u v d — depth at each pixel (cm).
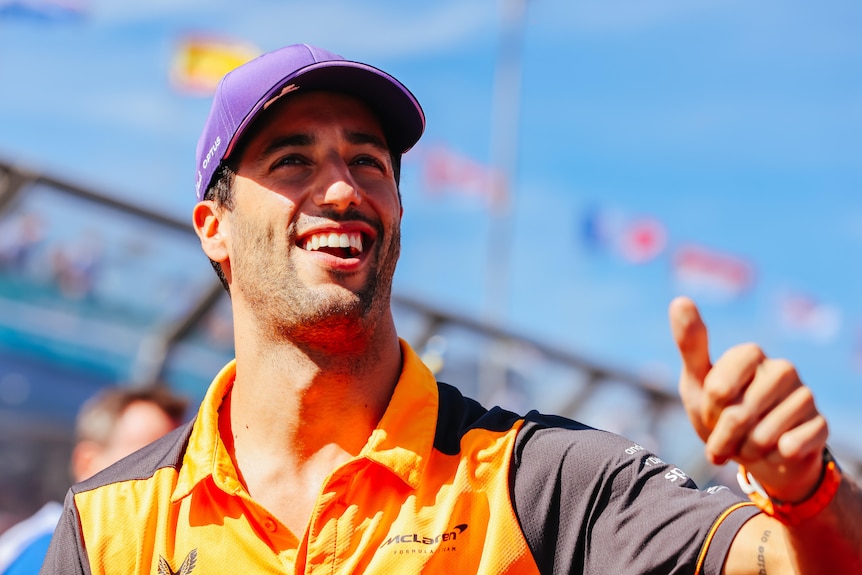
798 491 357
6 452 1912
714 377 345
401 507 480
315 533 477
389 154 564
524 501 475
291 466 518
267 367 527
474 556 466
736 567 420
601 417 2062
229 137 541
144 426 985
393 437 500
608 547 458
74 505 511
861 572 376
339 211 518
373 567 462
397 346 552
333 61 539
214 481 498
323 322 502
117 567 487
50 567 502
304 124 533
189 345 1644
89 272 1705
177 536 491
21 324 1792
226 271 579
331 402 518
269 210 525
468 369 1895
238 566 477
